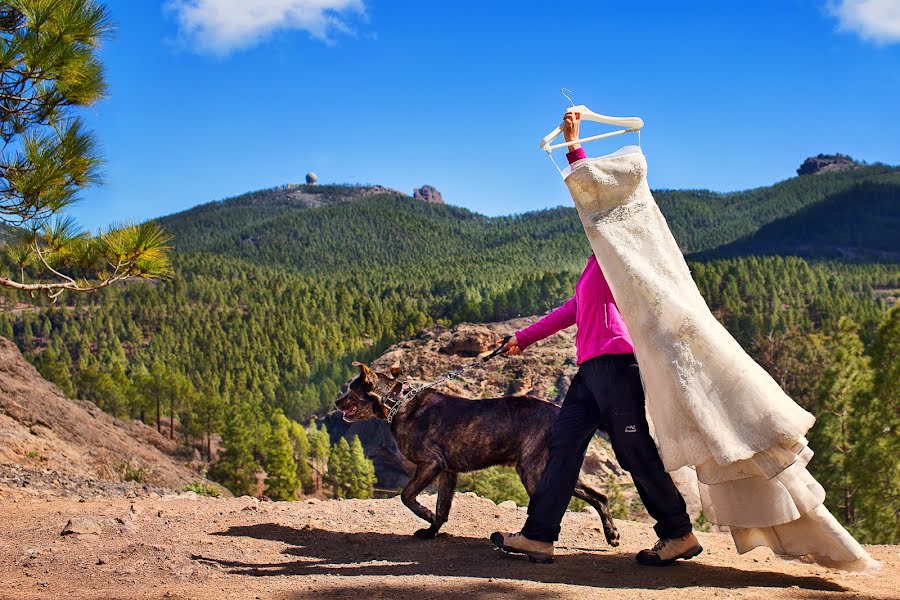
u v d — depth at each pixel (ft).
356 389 21.76
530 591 15.06
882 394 91.40
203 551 19.61
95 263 33.55
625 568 17.62
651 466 17.33
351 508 26.21
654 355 16.21
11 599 14.98
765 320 508.94
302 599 14.80
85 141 30.58
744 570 17.48
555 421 19.38
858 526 85.92
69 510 25.62
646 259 16.74
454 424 20.89
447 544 20.92
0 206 30.45
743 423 15.42
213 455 380.78
